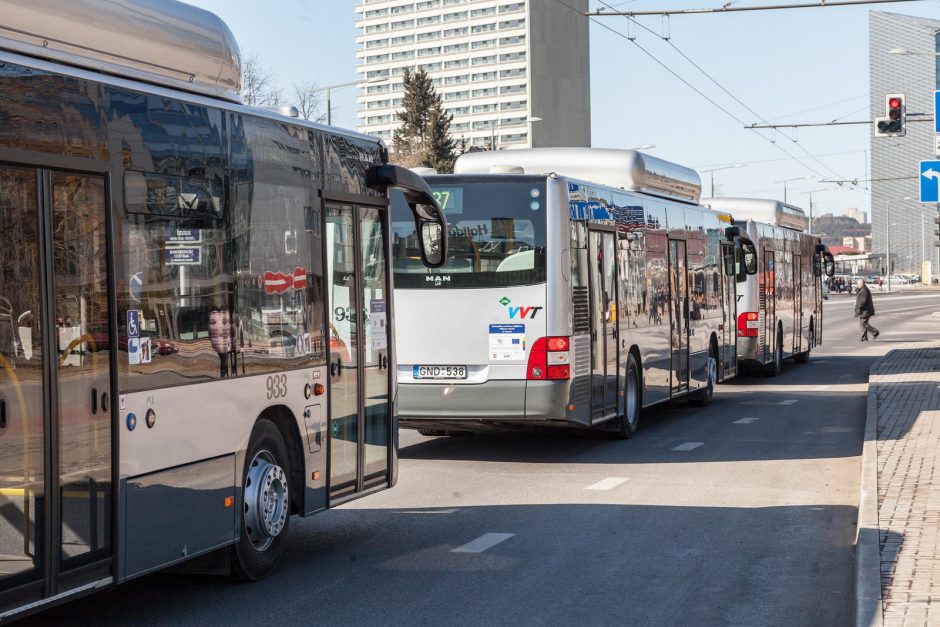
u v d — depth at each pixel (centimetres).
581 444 1570
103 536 611
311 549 901
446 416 1360
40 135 571
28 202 563
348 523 1009
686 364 1923
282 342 791
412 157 10475
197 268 695
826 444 1559
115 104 629
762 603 740
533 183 1355
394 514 1054
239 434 740
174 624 682
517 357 1345
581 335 1400
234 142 739
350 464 892
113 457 616
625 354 1583
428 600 743
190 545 691
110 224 618
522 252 1350
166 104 674
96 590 605
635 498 1140
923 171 1842
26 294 559
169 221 669
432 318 1362
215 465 714
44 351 568
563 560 861
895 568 755
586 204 1438
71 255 589
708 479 1262
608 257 1516
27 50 590
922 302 9638
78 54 632
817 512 1066
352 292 898
